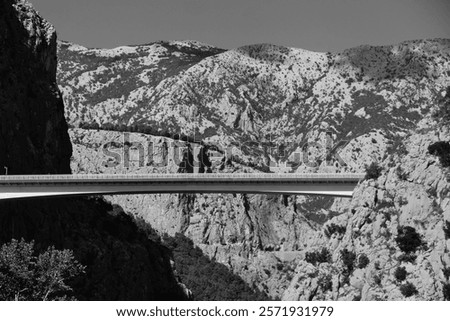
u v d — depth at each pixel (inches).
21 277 6136.8
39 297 6181.1
